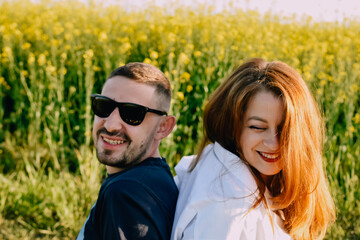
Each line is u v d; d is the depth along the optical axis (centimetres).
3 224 291
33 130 401
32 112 403
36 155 368
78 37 492
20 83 459
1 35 511
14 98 436
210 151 132
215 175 116
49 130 382
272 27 634
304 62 495
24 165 371
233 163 118
